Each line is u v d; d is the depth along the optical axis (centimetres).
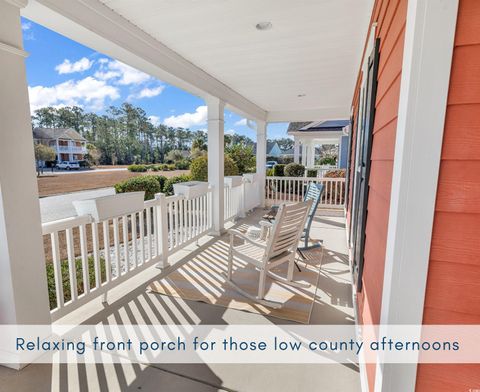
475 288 91
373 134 184
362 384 164
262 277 258
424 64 86
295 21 249
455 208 89
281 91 504
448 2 82
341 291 282
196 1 219
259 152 742
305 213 276
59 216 530
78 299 227
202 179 784
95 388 167
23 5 166
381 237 132
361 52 317
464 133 85
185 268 337
